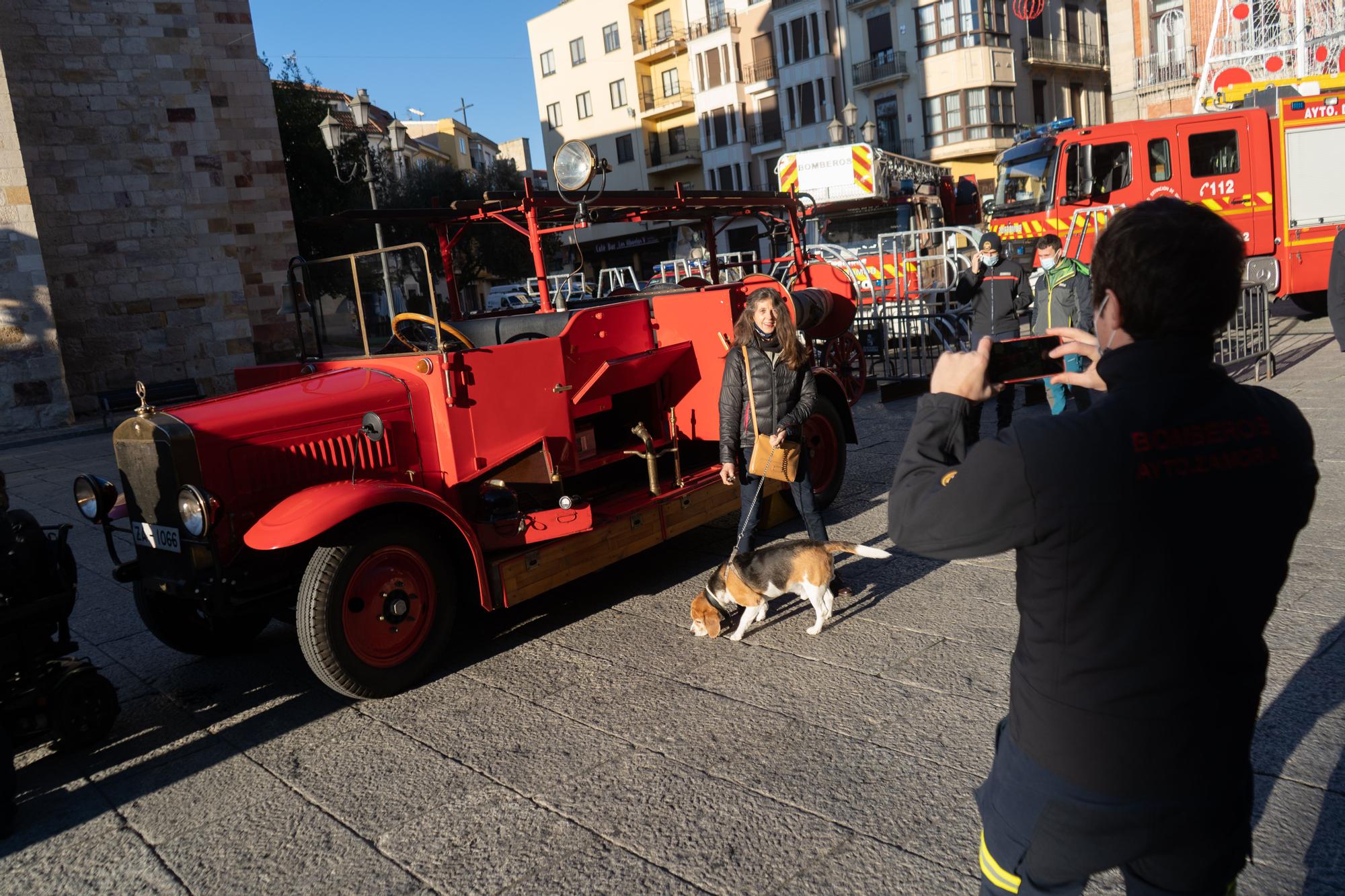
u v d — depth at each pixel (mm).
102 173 19500
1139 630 1498
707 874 2969
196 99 20391
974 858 2916
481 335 6332
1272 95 13461
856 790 3350
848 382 10945
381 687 4457
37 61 18672
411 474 4934
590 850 3154
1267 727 3488
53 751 4324
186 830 3525
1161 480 1491
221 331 20953
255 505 4473
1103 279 1627
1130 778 1524
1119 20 29516
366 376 5020
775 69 43156
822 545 4797
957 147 37719
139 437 4402
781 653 4629
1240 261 1559
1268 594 1542
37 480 11734
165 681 5051
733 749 3729
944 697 3984
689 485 6012
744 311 5090
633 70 48781
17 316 17000
